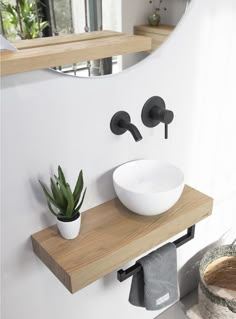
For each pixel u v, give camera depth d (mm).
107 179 1108
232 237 1830
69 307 1215
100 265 911
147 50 1022
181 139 1279
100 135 1030
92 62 922
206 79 1250
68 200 898
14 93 826
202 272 1551
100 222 1040
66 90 909
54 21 827
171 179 1107
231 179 1621
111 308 1377
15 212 938
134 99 1067
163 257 1172
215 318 1490
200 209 1114
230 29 1230
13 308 1057
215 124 1381
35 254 1020
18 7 776
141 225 1023
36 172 936
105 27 905
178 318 1607
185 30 1098
